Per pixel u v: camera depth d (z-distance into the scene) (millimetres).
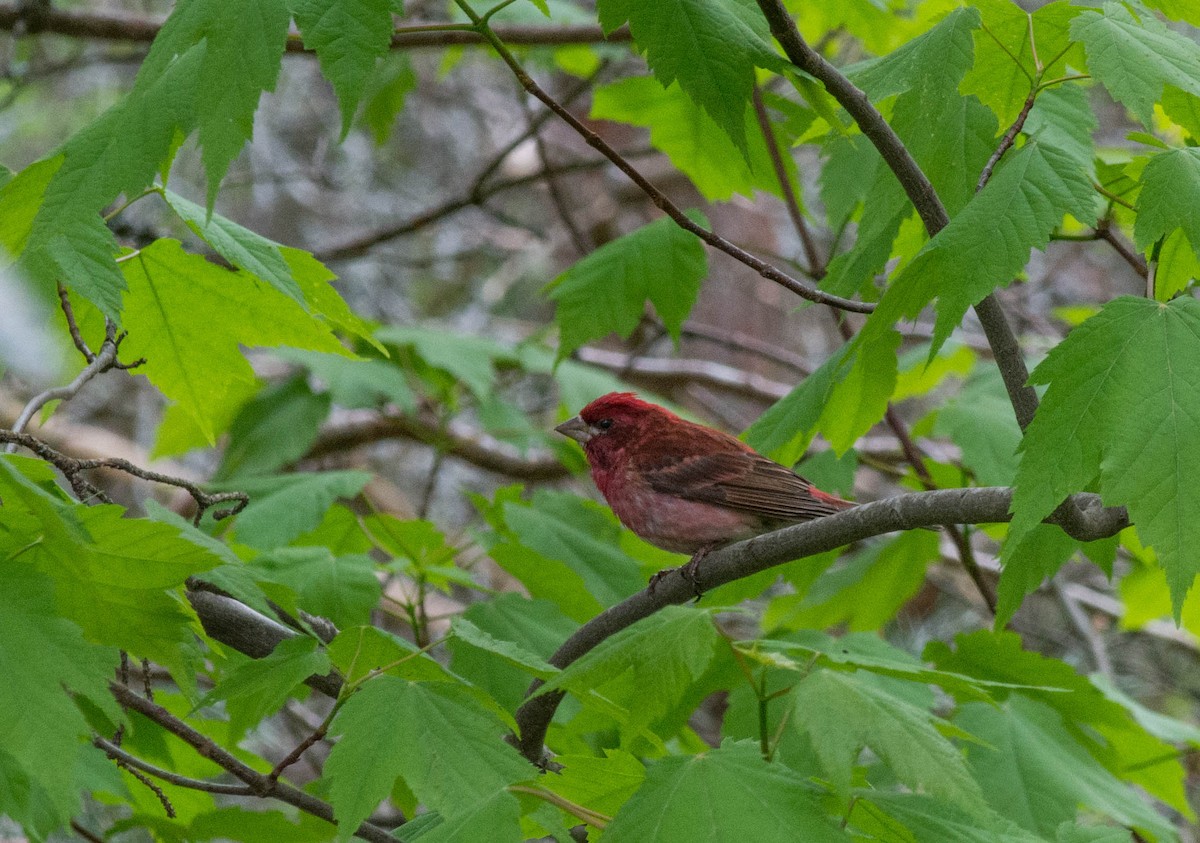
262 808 16109
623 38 16641
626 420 12859
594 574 12422
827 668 6523
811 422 10102
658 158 23109
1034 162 6574
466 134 29641
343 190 25234
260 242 7633
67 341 8523
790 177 13484
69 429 20672
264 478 12664
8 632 5230
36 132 23281
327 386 15820
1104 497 5621
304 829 8922
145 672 7816
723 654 10336
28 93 23234
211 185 5738
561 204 19516
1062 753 11070
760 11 7445
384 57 5844
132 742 9359
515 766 6117
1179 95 6820
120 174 6293
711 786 5746
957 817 6477
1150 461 5609
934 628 21375
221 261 17422
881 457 18531
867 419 10305
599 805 6977
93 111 23469
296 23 5828
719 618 18000
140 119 6355
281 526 11891
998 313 7090
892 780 10594
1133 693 20094
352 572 10242
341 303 8445
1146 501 5574
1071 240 9797
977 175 7828
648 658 6129
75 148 6504
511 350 16719
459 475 24922
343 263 26781
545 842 9438
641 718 6055
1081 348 5859
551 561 11719
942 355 14047
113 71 24266
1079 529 6812
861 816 6547
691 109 12906
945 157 7836
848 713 5809
